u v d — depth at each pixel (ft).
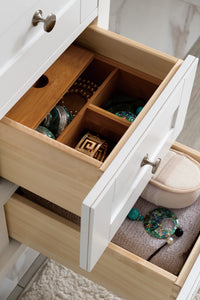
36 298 5.16
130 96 4.09
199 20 6.04
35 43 2.88
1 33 2.55
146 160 3.15
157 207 4.18
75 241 3.68
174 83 3.16
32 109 3.43
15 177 3.40
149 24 5.87
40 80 3.69
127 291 3.99
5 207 3.77
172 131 3.70
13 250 4.25
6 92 2.82
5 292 5.11
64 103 4.06
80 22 3.34
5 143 3.09
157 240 3.99
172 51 6.44
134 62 3.74
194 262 3.57
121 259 3.58
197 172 4.10
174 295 3.60
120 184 2.87
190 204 4.16
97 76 4.04
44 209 3.62
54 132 3.80
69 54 3.76
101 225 2.89
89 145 3.59
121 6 5.56
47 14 2.89
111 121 3.65
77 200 3.23
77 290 5.20
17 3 2.56
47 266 5.33
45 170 3.11
